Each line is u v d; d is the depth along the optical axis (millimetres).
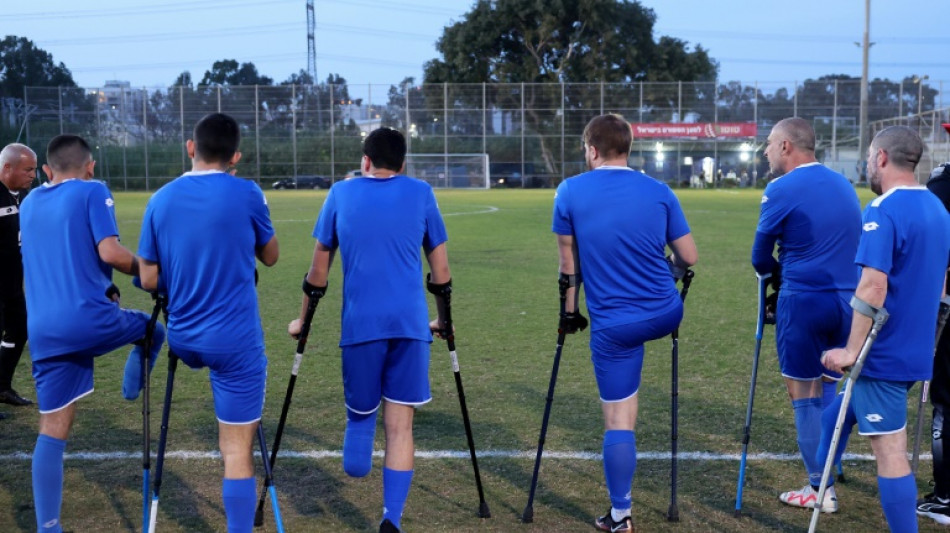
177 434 5281
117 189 53688
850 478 4562
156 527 3934
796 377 4180
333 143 54688
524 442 5105
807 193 4027
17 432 5340
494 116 55250
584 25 60844
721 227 21953
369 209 3709
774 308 4352
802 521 4000
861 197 33125
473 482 4496
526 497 4305
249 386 3559
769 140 4270
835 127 54875
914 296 3410
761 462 4777
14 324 5801
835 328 4062
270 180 54750
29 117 52531
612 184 3879
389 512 3678
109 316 3836
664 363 7113
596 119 3979
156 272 3629
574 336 8234
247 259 3561
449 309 3965
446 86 54750
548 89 55000
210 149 3582
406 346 3715
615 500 3830
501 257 15188
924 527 3971
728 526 3947
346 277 3752
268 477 3686
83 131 53156
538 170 55812
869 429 3516
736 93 55094
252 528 3637
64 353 3744
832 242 4012
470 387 6352
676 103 55281
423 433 5270
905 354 3424
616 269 3842
